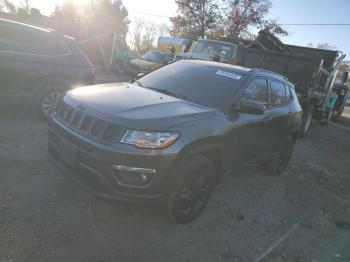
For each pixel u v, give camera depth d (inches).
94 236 138.6
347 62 618.8
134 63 691.4
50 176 179.0
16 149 205.0
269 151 224.2
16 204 149.7
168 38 937.5
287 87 240.2
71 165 143.6
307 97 411.5
